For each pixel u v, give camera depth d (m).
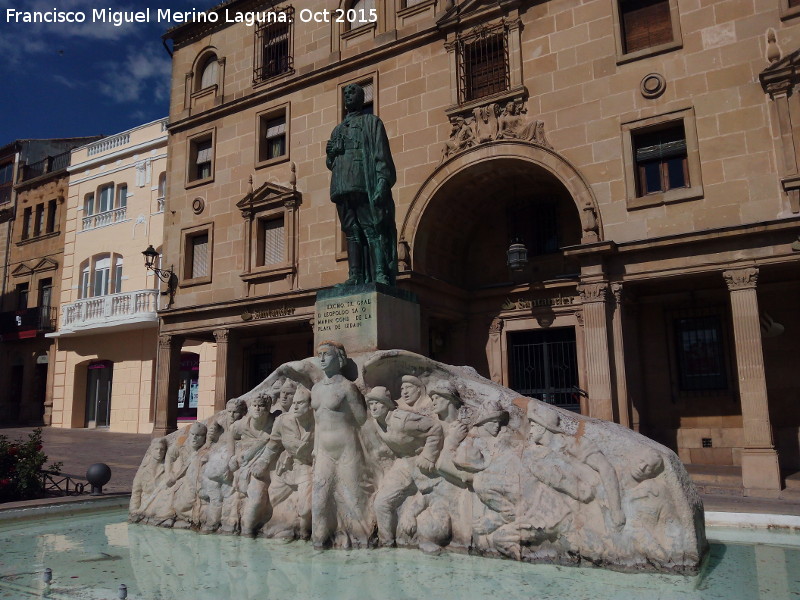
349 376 7.39
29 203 34.78
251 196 21.09
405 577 5.55
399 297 8.30
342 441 6.93
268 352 23.00
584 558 5.69
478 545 6.21
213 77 23.92
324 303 8.22
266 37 22.66
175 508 8.20
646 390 16.69
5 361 34.00
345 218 8.80
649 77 14.97
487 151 16.70
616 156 15.14
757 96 13.74
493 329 18.47
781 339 15.12
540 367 17.97
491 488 6.17
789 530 7.00
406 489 6.72
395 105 18.66
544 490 5.98
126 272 28.98
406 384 7.03
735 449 15.41
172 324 22.30
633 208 14.72
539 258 18.55
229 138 22.48
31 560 6.47
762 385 12.59
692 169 14.20
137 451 20.66
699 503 5.85
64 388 30.70
